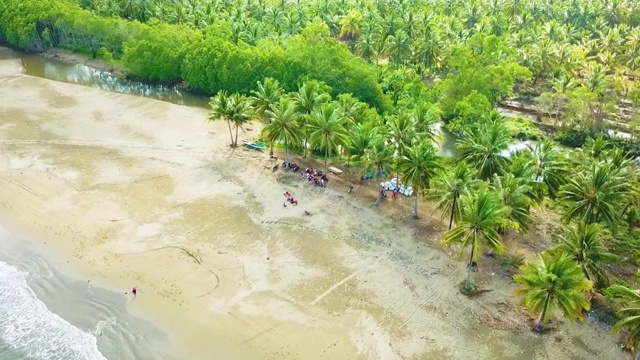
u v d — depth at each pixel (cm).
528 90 11381
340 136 7169
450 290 5522
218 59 10112
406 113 7512
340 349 4794
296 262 5884
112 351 4753
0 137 8312
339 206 6919
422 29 11519
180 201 6912
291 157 8138
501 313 5238
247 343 4834
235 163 7894
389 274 5734
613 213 5662
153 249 6022
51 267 5756
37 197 6912
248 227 6450
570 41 12794
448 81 9594
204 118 9400
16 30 11831
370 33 11575
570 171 6356
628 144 9100
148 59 10688
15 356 4672
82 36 11988
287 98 7938
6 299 5328
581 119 9488
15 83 10450
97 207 6738
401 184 7225
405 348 4825
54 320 5081
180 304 5262
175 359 4684
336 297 5397
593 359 4750
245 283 5553
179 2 12950
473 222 5178
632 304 4438
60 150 8038
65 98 9888
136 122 9088
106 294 5391
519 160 6331
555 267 4597
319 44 9794
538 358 4753
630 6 14225
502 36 11969
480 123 7975
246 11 12938
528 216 5812
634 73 11025
